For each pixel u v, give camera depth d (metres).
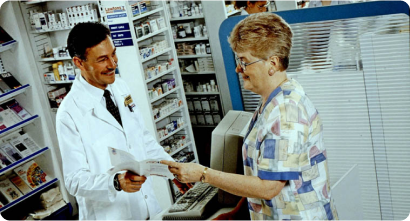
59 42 5.89
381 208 3.03
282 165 1.90
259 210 2.12
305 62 2.90
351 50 2.75
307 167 1.99
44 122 5.75
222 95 6.54
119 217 2.97
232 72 3.12
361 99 2.83
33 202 5.79
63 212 5.88
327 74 2.86
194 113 6.98
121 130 3.01
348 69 2.80
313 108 2.01
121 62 5.05
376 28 2.66
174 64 5.80
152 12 5.36
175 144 5.88
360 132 2.91
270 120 1.93
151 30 5.37
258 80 1.99
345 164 3.03
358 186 2.84
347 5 2.69
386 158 2.91
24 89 5.58
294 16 2.83
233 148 2.67
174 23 6.90
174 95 6.05
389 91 2.75
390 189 2.96
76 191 2.64
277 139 1.90
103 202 2.93
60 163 5.91
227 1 6.56
